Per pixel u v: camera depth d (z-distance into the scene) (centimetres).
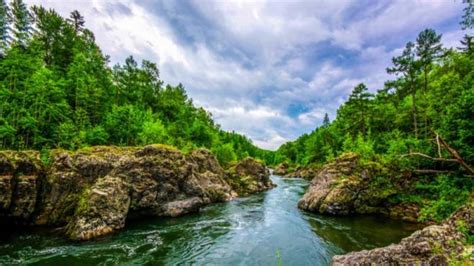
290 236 1744
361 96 4894
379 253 976
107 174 2238
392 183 2338
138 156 2481
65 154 2195
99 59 5306
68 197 2039
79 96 3819
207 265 1283
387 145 3894
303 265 1275
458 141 1499
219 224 2086
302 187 4775
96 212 1759
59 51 4659
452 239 851
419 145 2247
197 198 2661
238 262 1321
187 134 5809
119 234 1770
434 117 2667
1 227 1794
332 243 1578
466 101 1522
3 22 4062
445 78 3353
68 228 1727
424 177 2189
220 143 7162
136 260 1328
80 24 6034
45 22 4578
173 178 2530
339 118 7706
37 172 1989
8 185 1744
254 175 4678
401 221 2062
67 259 1317
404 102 4638
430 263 802
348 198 2305
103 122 3950
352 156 2686
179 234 1802
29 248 1466
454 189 1420
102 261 1303
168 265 1277
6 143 2800
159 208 2366
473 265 727
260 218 2291
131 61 5881
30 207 1867
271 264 1295
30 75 3462
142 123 4253
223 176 4084
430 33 3222
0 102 2844
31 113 3067
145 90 6116
